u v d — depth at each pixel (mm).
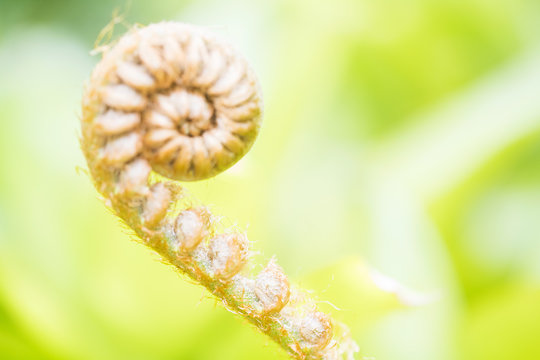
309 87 504
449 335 438
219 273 312
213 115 308
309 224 485
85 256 453
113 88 303
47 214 464
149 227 310
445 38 592
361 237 477
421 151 519
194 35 306
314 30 521
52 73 545
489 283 527
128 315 448
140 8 634
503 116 520
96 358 448
